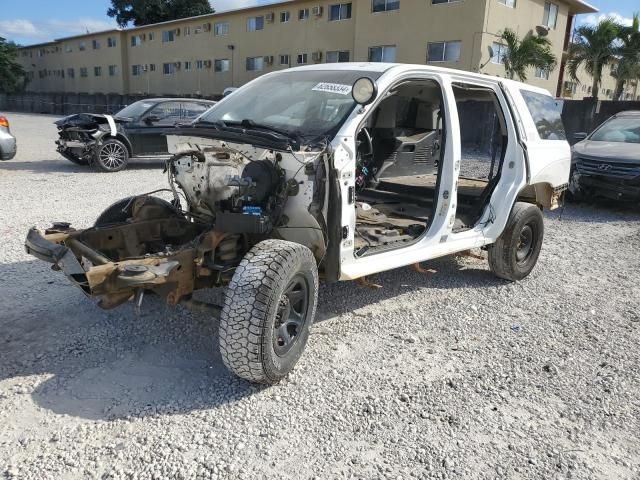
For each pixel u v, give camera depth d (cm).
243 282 324
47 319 429
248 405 329
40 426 299
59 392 332
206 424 309
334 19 2994
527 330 466
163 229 440
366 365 388
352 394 349
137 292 338
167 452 284
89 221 742
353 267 402
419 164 674
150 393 337
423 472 281
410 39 2589
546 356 418
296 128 394
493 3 2348
